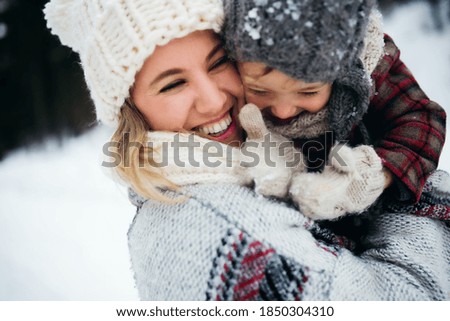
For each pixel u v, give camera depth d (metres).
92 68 0.94
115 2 0.85
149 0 0.84
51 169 4.34
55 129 4.88
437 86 3.27
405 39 3.85
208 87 0.89
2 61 4.96
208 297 0.82
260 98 0.95
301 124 1.00
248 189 0.92
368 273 0.91
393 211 1.04
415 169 0.99
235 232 0.83
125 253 2.77
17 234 3.18
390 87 1.11
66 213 3.35
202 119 0.95
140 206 1.03
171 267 0.86
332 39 0.78
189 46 0.86
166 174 0.91
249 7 0.80
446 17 3.89
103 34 0.89
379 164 0.93
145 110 0.93
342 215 0.97
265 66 0.86
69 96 4.83
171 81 0.89
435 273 0.94
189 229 0.87
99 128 4.77
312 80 0.82
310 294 0.81
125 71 0.87
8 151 4.91
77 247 2.90
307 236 0.91
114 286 2.50
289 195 0.94
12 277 2.69
